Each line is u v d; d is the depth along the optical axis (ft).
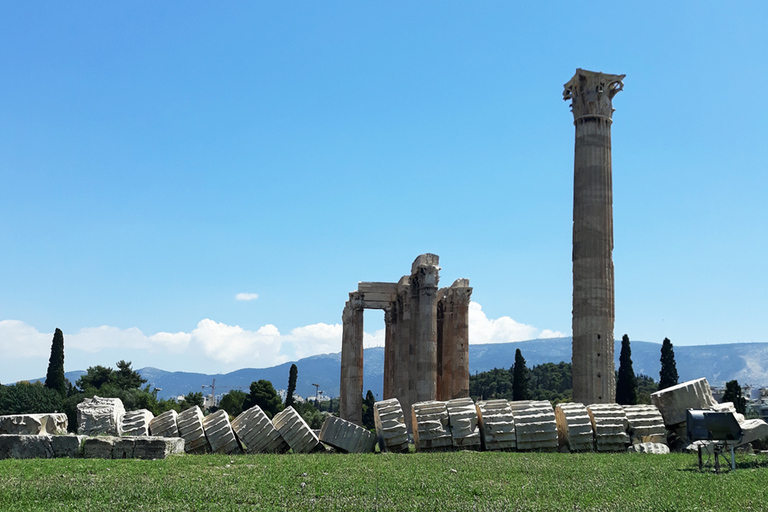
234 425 107.76
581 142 159.02
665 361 257.96
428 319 197.98
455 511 53.67
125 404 378.94
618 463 82.33
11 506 56.08
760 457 86.48
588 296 152.56
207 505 56.18
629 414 107.65
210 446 104.47
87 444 88.02
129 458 86.69
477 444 102.83
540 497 59.77
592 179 156.87
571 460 85.87
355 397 229.66
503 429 101.96
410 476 70.33
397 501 57.82
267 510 54.19
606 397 148.87
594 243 154.30
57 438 88.38
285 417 106.63
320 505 56.34
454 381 229.25
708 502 56.13
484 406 105.70
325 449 109.70
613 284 154.92
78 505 56.29
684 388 111.75
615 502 56.39
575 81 160.97
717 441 81.00
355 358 231.71
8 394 295.48
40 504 57.36
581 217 156.46
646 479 68.64
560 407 107.96
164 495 60.64
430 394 194.80
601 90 159.84
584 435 103.04
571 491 61.67
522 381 271.49
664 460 86.58
